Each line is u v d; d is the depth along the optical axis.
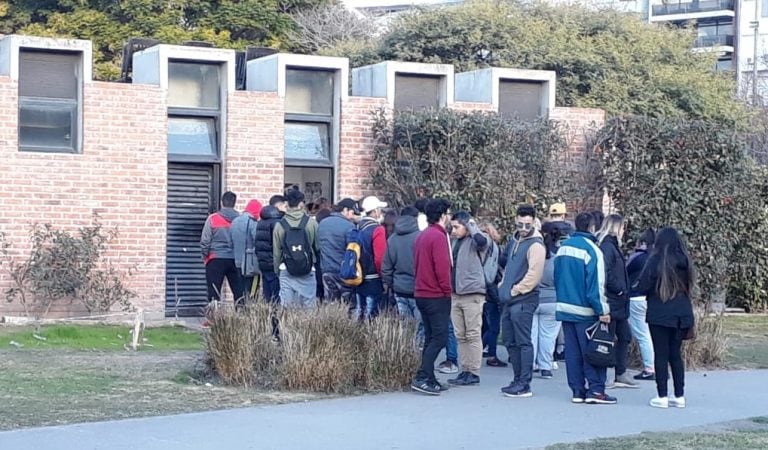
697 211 21.20
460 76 21.91
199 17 38.81
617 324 12.35
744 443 9.61
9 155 17.42
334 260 14.02
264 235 14.47
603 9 36.62
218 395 11.50
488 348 14.79
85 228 17.83
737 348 17.53
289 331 12.13
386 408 11.14
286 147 19.67
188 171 18.94
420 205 13.05
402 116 19.52
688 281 11.71
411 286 12.76
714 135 21.36
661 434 10.05
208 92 19.19
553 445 9.39
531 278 12.05
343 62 19.78
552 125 20.12
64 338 15.90
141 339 15.85
